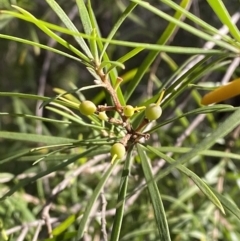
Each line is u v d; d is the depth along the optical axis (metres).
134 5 0.23
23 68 0.91
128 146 0.26
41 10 0.82
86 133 0.47
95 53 0.23
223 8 0.18
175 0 0.73
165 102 0.26
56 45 0.84
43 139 0.28
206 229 0.61
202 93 0.73
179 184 0.67
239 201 0.67
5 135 0.27
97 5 0.86
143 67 0.28
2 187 0.52
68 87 1.09
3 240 0.39
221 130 0.19
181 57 0.98
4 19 0.54
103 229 0.34
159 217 0.23
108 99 0.29
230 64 0.60
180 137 0.54
